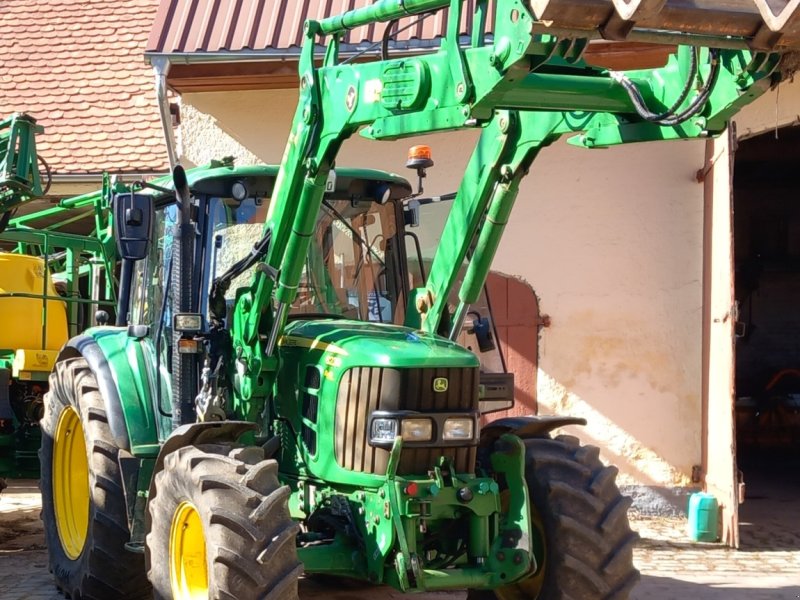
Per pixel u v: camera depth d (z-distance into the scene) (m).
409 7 4.48
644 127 4.51
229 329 5.62
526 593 5.54
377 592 6.67
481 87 4.08
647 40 3.59
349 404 5.04
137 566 5.97
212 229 5.66
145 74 12.16
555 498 5.28
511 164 5.21
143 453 5.57
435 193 9.61
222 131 9.87
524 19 3.66
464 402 5.09
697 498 8.42
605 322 9.44
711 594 6.77
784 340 19.30
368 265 6.05
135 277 6.50
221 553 4.47
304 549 5.02
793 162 16.98
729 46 3.67
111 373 5.93
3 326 8.69
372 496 4.91
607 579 5.19
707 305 9.09
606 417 9.41
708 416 8.98
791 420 17.16
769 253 19.20
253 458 4.89
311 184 5.01
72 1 13.41
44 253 8.88
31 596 6.51
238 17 9.50
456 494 4.94
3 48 12.77
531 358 9.50
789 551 8.16
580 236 9.47
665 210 9.40
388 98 4.54
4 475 8.58
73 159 11.10
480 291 5.60
